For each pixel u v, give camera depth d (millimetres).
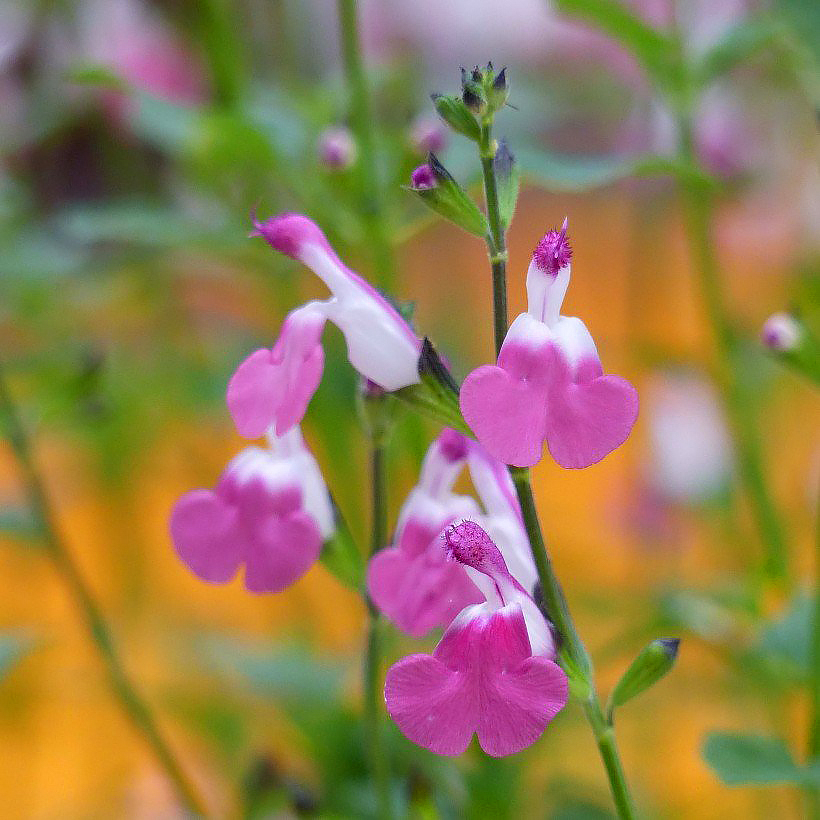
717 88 834
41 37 852
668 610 657
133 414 847
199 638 702
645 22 644
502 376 522
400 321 542
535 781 713
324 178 656
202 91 823
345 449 706
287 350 540
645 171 601
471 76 529
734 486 801
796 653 604
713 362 729
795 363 599
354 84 640
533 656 525
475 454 547
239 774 752
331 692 629
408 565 548
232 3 822
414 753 625
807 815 607
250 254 693
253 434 538
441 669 521
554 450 521
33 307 842
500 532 543
